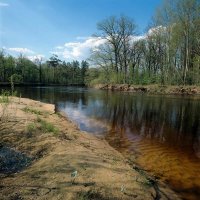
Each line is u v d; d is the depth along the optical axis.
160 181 6.60
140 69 60.94
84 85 87.12
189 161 8.59
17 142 7.42
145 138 11.87
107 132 12.95
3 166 5.93
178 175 7.26
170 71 49.53
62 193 4.64
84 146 8.38
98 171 5.75
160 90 44.22
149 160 8.58
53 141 7.75
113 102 27.44
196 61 44.22
